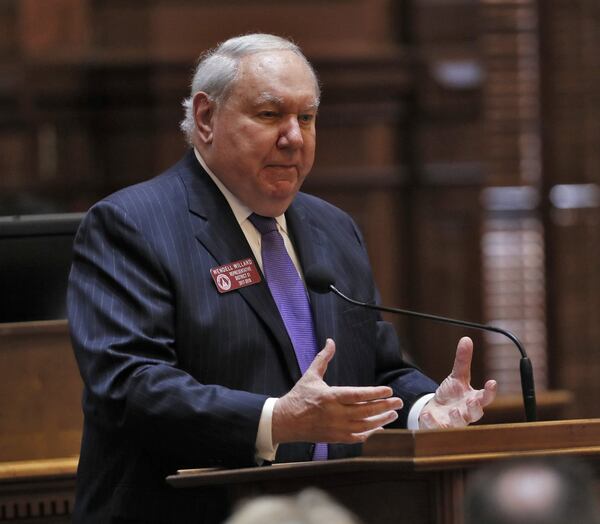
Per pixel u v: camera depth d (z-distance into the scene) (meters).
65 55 25.12
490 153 27.67
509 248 27.73
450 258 26.97
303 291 10.38
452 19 26.52
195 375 9.66
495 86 27.64
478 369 27.38
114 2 25.30
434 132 26.70
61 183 25.33
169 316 9.62
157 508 9.48
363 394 8.60
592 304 27.81
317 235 10.84
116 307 9.59
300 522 4.68
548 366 27.80
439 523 7.72
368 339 10.68
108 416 9.34
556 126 27.78
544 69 27.70
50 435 11.27
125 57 25.08
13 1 25.25
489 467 5.06
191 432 9.01
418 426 10.15
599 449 7.70
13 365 11.23
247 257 10.09
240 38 10.43
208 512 9.41
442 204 26.92
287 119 10.16
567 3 27.56
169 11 25.23
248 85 10.12
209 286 9.83
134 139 25.45
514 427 7.71
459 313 27.06
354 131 26.53
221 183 10.38
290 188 10.23
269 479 7.99
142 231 9.84
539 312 27.78
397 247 26.86
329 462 7.88
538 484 4.81
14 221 11.37
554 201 27.80
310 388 8.80
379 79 26.20
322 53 25.89
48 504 10.93
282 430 8.84
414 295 26.95
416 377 10.66
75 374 11.31
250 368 9.77
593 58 27.64
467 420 9.63
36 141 25.31
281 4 25.77
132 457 9.62
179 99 25.27
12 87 25.12
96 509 9.75
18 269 11.34
